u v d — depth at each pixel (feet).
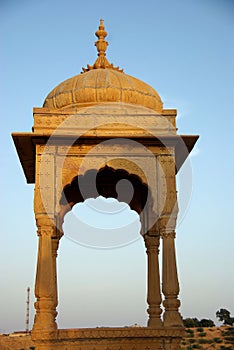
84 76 39.81
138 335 33.45
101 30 44.83
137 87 39.78
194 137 37.52
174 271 34.86
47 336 32.27
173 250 35.42
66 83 40.16
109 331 33.47
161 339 33.58
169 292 34.35
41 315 32.73
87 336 33.14
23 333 107.76
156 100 40.75
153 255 45.01
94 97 38.60
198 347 105.81
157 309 43.73
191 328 130.31
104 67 42.86
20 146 38.32
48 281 33.53
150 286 44.37
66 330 32.96
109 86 38.70
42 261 33.94
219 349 103.96
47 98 40.50
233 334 119.14
